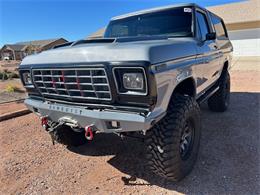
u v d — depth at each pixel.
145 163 3.52
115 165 3.51
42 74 2.97
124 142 4.27
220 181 2.99
